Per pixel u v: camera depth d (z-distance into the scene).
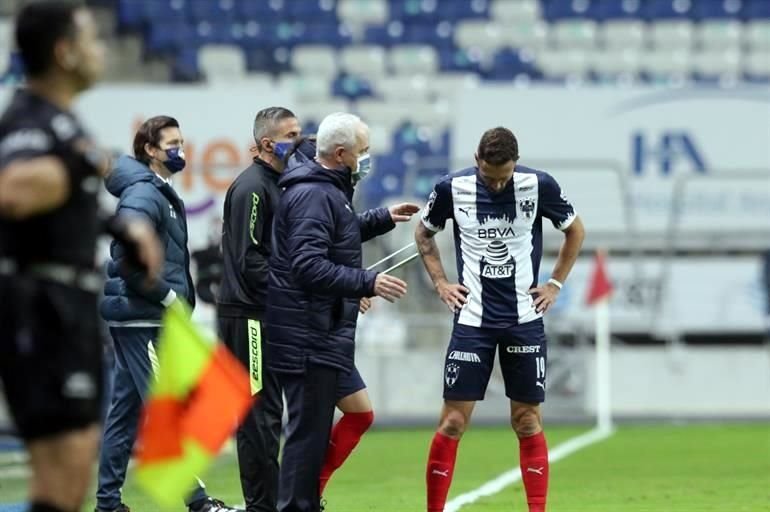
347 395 30.78
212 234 49.72
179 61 83.50
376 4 88.69
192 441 18.42
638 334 62.81
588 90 62.19
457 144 62.28
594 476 41.81
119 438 32.34
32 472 17.94
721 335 63.75
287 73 84.75
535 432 30.30
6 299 17.53
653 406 62.81
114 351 32.22
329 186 26.62
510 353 30.02
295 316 26.61
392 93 82.69
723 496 37.25
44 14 17.92
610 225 62.09
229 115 59.22
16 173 16.94
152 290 30.36
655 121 62.25
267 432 30.16
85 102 59.28
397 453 48.41
